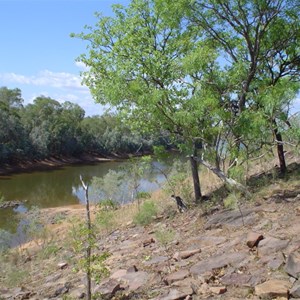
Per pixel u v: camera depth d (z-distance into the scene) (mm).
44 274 9828
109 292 6734
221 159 12562
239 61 11266
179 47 12883
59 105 86312
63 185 44750
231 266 6691
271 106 9797
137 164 19953
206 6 11797
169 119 11891
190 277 6699
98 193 23188
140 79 12445
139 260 8453
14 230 21109
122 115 12734
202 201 12812
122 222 14562
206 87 11422
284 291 5332
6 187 43375
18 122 67562
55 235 16641
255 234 7496
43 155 71438
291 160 14336
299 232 7336
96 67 13617
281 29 11953
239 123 10883
